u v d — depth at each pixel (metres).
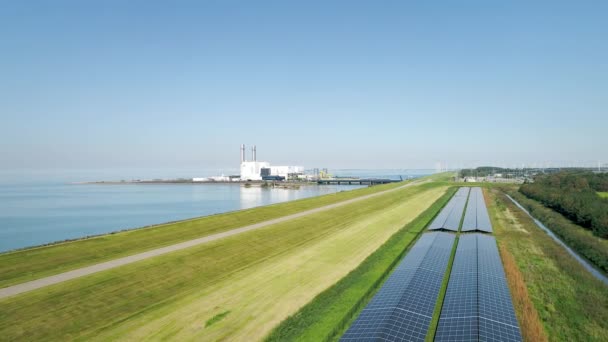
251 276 47.50
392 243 67.81
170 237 61.34
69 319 33.38
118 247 53.31
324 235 74.12
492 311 35.91
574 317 37.09
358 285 44.62
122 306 36.81
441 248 63.16
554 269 53.12
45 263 44.56
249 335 31.56
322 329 33.16
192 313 35.91
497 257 56.84
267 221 82.38
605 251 61.38
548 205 122.25
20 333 30.56
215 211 147.88
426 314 36.03
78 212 147.38
